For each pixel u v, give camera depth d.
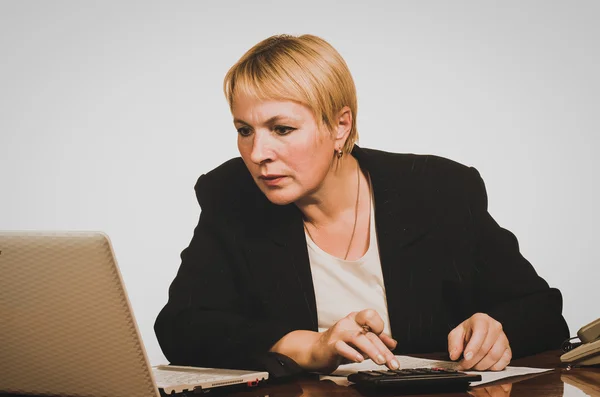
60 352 0.87
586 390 0.97
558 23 2.60
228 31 2.67
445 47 2.60
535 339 1.35
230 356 1.26
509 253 1.53
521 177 2.61
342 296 1.52
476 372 1.13
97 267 0.82
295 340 1.20
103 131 2.70
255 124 1.28
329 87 1.30
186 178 2.67
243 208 1.54
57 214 2.72
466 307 1.54
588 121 2.62
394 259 1.49
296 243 1.48
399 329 1.48
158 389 0.92
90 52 2.71
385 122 2.59
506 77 2.60
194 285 1.48
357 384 1.02
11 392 0.94
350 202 1.51
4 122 2.73
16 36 2.73
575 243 2.62
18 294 0.85
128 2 2.70
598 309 2.63
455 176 1.58
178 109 2.67
